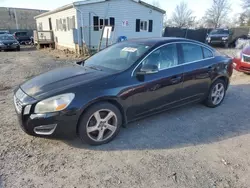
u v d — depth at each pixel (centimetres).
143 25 1786
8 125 356
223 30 2109
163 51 356
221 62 438
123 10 1644
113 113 307
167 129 355
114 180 237
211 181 238
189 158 279
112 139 317
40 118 266
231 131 353
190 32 2302
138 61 328
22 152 284
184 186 230
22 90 301
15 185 228
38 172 248
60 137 281
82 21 1501
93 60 393
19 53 1672
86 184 231
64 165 261
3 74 793
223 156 285
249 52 724
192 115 413
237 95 540
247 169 260
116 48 393
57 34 1952
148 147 302
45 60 1230
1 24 4684
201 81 407
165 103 365
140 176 244
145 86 328
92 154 284
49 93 273
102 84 295
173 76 359
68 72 339
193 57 398
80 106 274
